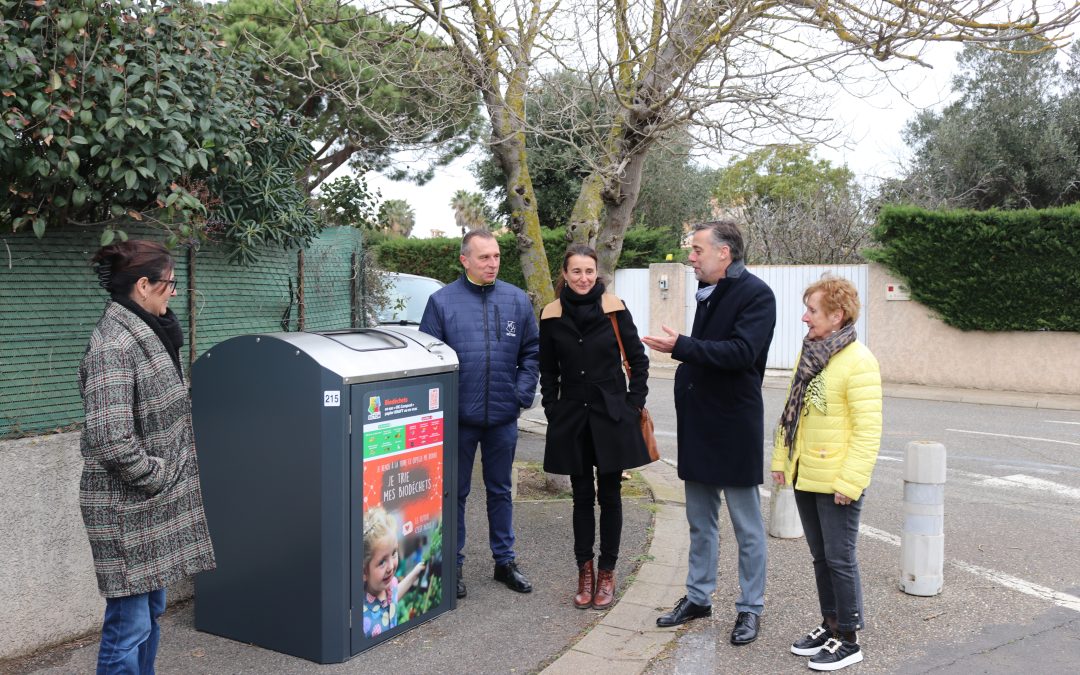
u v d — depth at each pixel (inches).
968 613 171.9
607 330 167.2
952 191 848.9
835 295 144.7
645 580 185.8
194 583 161.3
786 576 193.9
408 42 268.1
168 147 173.0
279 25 500.1
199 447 154.5
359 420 145.3
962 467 327.0
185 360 194.7
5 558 145.1
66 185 163.0
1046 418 466.3
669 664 146.5
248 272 215.3
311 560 143.4
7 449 145.1
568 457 167.0
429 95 311.9
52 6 154.3
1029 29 218.4
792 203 946.7
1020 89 823.7
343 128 431.5
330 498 142.2
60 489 153.0
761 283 152.2
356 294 274.4
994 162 823.1
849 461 139.9
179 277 192.1
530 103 278.8
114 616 114.7
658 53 243.1
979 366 588.1
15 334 156.3
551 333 169.0
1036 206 839.7
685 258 924.0
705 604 163.8
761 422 153.5
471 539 218.5
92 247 170.9
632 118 250.4
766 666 145.9
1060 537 228.7
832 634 149.3
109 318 113.3
